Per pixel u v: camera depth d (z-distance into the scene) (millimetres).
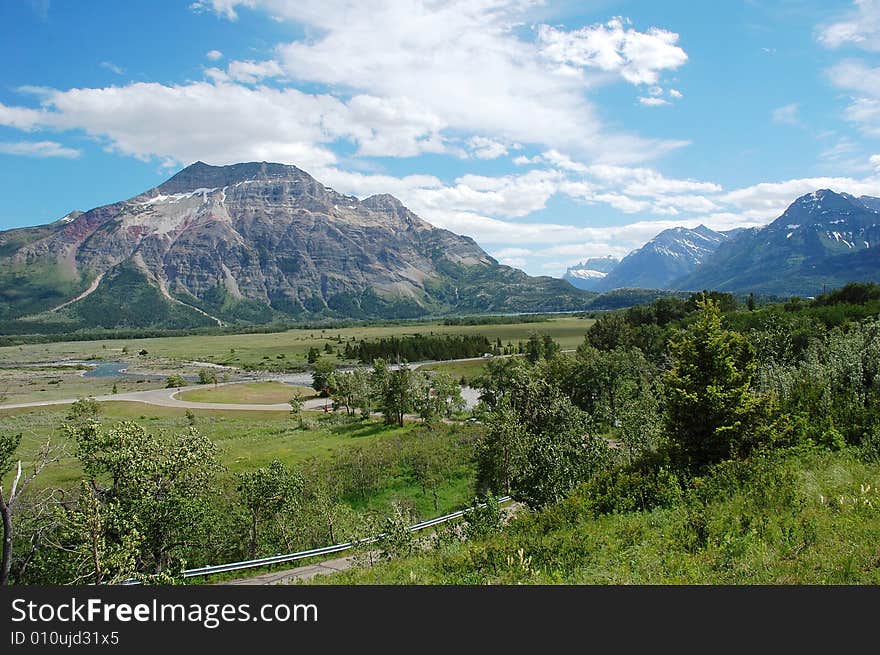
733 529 15812
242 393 150250
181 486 35500
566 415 47500
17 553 28219
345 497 55344
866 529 13555
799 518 15273
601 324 151000
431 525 42906
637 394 71312
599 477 28594
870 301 106250
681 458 27281
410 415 111750
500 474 46594
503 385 86625
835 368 32938
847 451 22859
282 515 42062
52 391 155625
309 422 103312
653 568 14703
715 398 26766
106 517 26281
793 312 111312
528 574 16234
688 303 148875
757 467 21000
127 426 35938
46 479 57562
